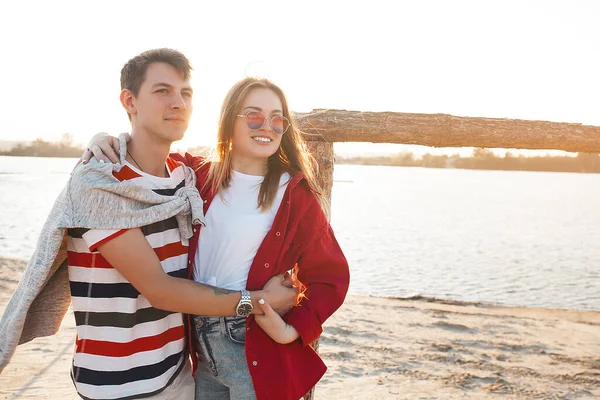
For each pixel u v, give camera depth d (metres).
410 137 3.60
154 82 2.15
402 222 32.34
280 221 2.34
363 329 7.28
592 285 14.56
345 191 69.94
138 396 2.11
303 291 2.45
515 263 18.45
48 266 1.98
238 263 2.31
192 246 2.34
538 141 3.79
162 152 2.25
